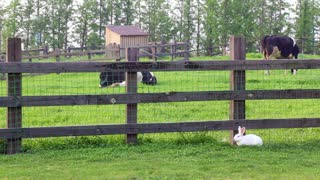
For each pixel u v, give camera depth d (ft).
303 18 212.23
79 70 32.37
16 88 31.65
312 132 38.63
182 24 219.61
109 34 166.61
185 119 44.52
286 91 34.42
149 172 26.63
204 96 33.71
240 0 205.46
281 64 34.37
